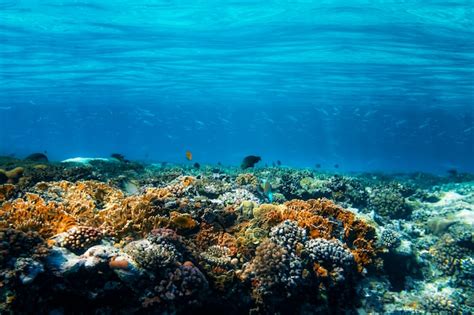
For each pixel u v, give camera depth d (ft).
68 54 92.94
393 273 28.04
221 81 139.33
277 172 55.62
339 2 55.62
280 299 20.20
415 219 41.55
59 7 59.77
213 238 22.95
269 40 78.69
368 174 87.35
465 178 79.61
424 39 71.77
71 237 18.16
